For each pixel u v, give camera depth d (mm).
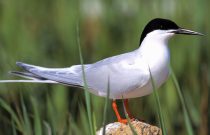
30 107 11211
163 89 11859
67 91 11961
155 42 8516
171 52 12078
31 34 12664
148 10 12203
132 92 8516
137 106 11805
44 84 11781
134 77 8391
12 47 12328
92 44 12477
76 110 11641
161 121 7121
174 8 12102
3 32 12516
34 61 12289
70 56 12422
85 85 7094
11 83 11516
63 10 12812
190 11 12055
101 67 8695
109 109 11281
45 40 12711
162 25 8547
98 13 12672
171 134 11508
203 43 12094
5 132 11141
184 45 12078
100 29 12492
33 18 12906
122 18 12492
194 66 12016
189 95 11875
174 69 11930
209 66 11969
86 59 12289
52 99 11430
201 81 12016
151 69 8352
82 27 12586
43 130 10242
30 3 12984
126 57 8672
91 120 7113
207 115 11703
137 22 12188
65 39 12523
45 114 11195
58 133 9797
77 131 9719
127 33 12312
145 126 7664
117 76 8508
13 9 12797
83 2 12789
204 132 11594
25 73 8625
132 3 12492
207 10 12070
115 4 12672
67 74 8734
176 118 11773
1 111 11070
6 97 11359
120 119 8367
